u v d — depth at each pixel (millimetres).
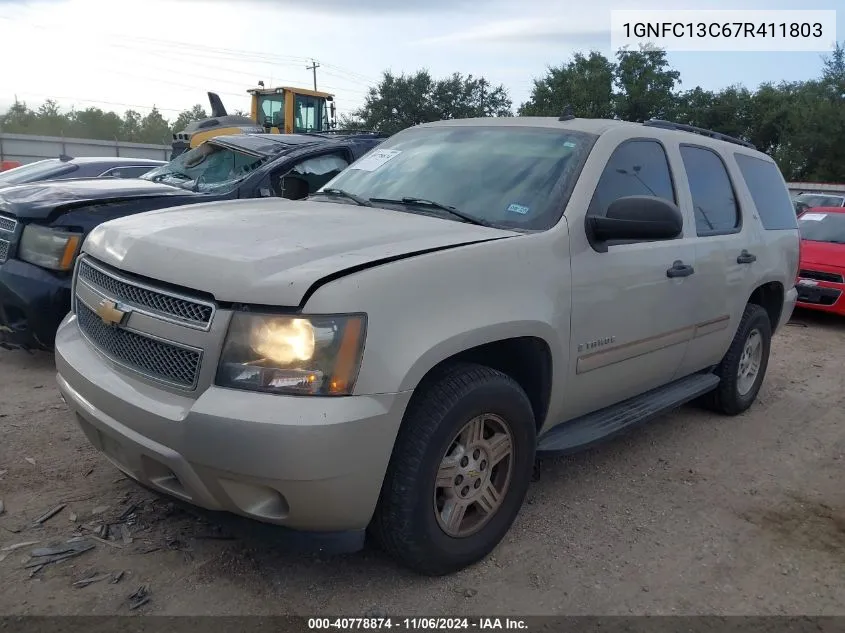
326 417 2385
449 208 3434
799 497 4051
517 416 3078
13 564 2922
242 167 7113
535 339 3141
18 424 4289
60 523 3238
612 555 3297
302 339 2418
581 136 3758
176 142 14477
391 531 2742
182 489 2658
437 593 2914
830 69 42375
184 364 2570
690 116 41750
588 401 3658
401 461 2672
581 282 3334
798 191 26359
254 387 2434
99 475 3705
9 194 5438
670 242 4016
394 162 4051
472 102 47188
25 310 4949
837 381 6582
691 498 3939
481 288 2859
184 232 2916
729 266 4555
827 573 3271
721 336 4707
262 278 2482
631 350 3756
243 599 2795
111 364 2848
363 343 2465
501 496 3141
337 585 2920
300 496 2445
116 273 2908
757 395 5930
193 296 2578
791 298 5676
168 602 2748
